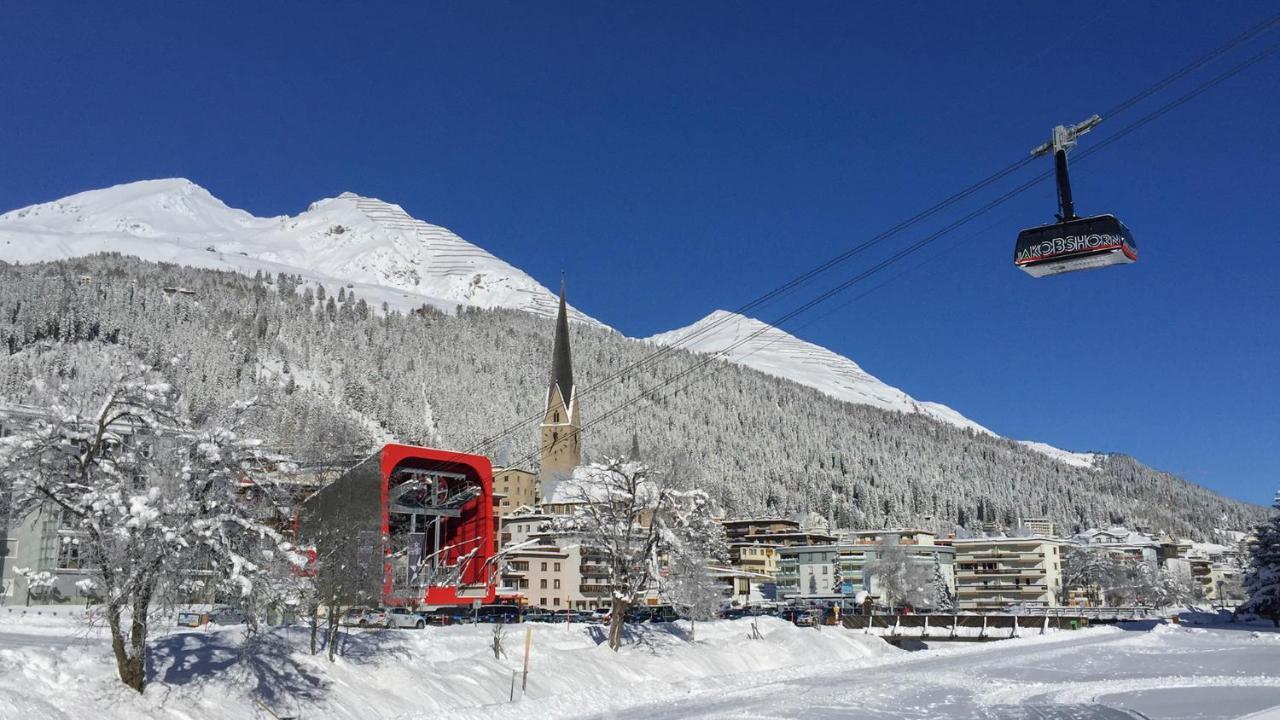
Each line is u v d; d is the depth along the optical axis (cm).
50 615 7112
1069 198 2914
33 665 3703
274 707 4181
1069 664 7744
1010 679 6762
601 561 7750
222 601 3950
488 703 5125
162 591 3769
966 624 12088
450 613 8319
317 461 5878
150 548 3641
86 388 3928
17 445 3638
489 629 6919
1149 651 8744
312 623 4931
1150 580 18862
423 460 7850
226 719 3888
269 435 4956
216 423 4066
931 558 19688
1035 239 2941
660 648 7306
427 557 8181
